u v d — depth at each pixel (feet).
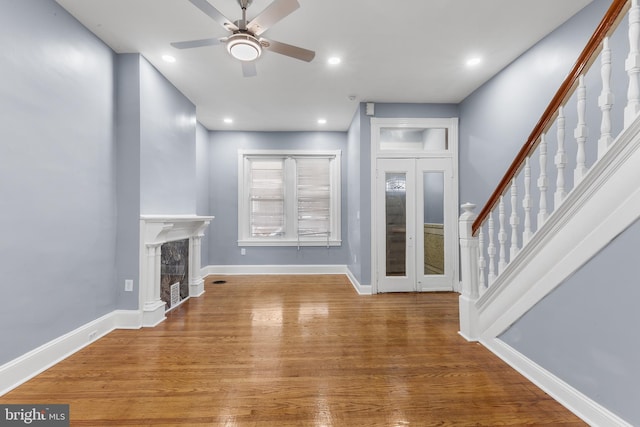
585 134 5.34
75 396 5.76
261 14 6.09
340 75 10.93
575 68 5.47
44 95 6.88
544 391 5.90
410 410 5.36
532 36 8.70
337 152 17.90
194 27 8.16
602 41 5.04
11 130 6.13
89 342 8.18
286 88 11.94
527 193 6.61
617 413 4.58
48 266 6.98
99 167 8.63
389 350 7.75
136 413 5.27
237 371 6.72
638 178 4.34
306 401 5.63
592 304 5.01
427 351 7.69
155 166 10.30
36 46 6.67
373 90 12.25
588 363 5.06
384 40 8.80
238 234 17.80
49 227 7.01
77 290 7.84
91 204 8.34
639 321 4.29
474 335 8.28
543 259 5.99
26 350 6.42
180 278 12.04
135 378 6.42
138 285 9.40
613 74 6.71
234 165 17.83
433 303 11.96
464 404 5.53
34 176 6.64
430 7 7.43
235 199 17.84
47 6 6.94
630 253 4.43
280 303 11.98
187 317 10.36
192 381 6.31
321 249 17.94
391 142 14.25
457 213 13.60
